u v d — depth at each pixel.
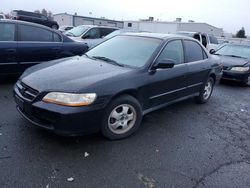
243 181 3.01
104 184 2.73
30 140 3.43
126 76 3.63
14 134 3.55
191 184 2.86
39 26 6.16
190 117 4.87
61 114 3.05
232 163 3.37
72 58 4.47
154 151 3.47
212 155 3.52
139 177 2.89
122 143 3.61
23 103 3.36
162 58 4.23
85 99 3.13
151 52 4.16
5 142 3.33
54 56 6.38
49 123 3.20
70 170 2.90
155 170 3.05
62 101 3.08
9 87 5.66
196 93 5.42
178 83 4.62
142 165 3.12
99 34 11.45
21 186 2.59
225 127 4.57
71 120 3.10
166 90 4.37
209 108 5.59
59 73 3.56
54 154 3.17
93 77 3.43
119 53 4.37
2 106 4.51
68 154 3.20
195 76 5.08
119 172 2.95
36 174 2.78
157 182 2.83
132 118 3.80
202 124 4.59
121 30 11.98
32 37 6.00
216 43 16.27
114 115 3.56
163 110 5.11
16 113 4.25
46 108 3.10
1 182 2.61
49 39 6.30
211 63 5.62
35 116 3.26
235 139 4.11
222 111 5.48
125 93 3.67
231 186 2.89
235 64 8.12
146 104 4.05
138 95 3.81
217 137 4.11
